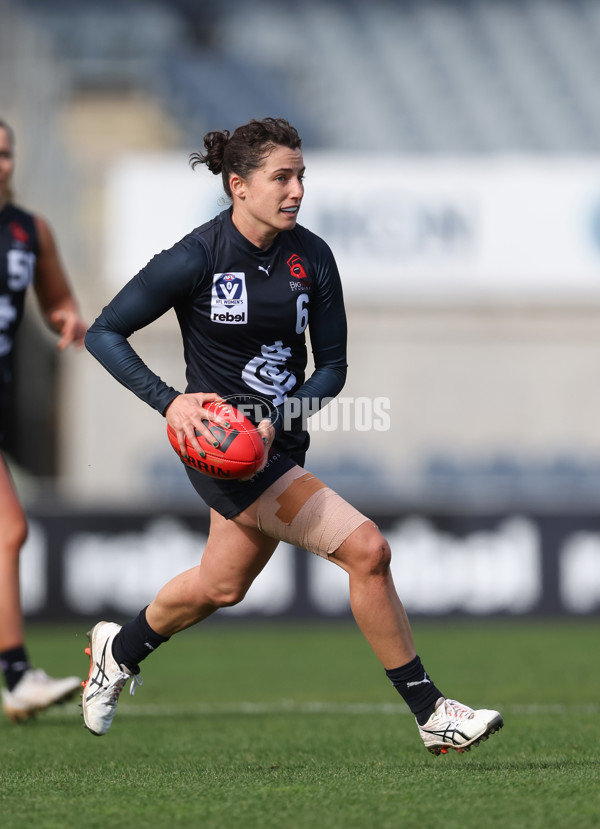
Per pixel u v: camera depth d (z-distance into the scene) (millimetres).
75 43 71750
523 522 38531
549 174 54625
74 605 37500
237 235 12102
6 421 60344
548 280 54875
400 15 75938
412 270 55031
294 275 12320
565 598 38406
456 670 27625
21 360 60125
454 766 13070
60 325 19922
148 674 28109
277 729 18250
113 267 55250
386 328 55375
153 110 69188
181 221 54875
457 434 55625
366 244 54969
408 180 54656
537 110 72875
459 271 55062
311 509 12023
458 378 55531
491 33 75438
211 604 13008
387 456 55625
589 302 55000
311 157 55219
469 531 38594
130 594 37656
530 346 55219
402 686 12305
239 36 75812
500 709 20609
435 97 73000
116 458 55938
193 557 37906
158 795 11031
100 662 13516
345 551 11992
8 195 18781
